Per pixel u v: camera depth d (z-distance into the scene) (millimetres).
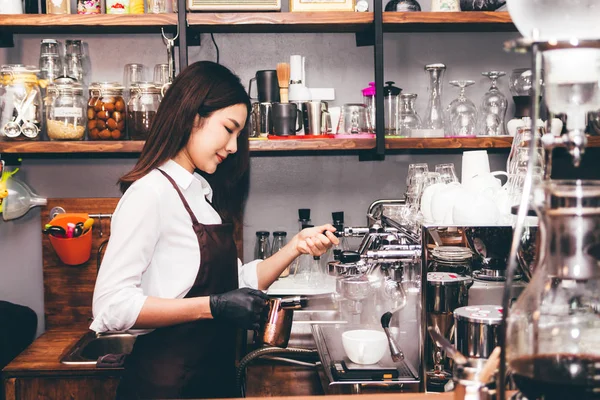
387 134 2521
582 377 770
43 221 2635
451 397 1122
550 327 820
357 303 1823
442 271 1502
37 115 2406
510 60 2758
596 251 789
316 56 2717
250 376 2004
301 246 1846
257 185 2740
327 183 2752
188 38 2605
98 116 2383
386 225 2074
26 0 2520
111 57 2672
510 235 1450
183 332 1659
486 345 1278
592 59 849
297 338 2246
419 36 2736
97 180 2684
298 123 2459
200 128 1678
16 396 2035
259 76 2498
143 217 1578
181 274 1663
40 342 2342
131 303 1521
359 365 1618
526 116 2490
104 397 2047
